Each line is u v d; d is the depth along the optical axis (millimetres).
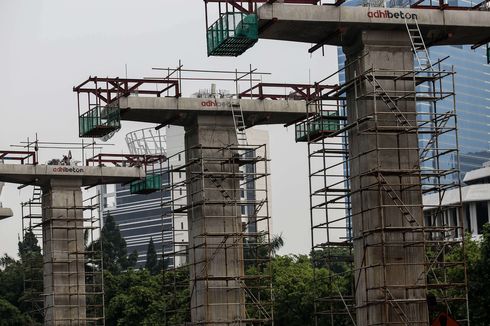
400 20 111062
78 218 195125
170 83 154750
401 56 112188
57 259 193500
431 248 131375
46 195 196750
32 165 192000
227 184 155500
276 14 108625
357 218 111438
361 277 110438
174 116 155625
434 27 112625
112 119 151875
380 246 108438
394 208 109688
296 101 158750
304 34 112688
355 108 112000
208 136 155750
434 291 123188
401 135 110625
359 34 112062
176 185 161000
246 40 115625
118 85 153125
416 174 109188
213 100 155375
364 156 110500
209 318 151500
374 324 107812
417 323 107812
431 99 111062
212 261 153000
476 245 195250
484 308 173875
